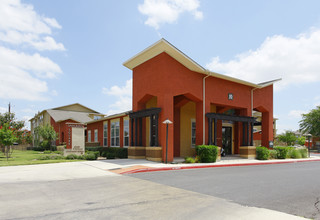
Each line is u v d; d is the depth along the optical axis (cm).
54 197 627
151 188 748
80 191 698
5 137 1650
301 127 4756
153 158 1446
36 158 1752
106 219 461
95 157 1714
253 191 729
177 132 1803
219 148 1633
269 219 475
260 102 2017
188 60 1471
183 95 1673
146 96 1614
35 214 488
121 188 743
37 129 3675
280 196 671
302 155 2312
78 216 478
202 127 1598
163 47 1430
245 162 1586
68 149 1845
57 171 1073
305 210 541
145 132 1669
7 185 777
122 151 1812
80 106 4519
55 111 4050
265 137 2098
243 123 1859
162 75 1445
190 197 641
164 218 470
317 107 4578
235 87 1830
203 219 468
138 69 1694
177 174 1047
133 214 493
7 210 515
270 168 1359
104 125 2586
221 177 982
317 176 1057
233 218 477
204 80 1639
